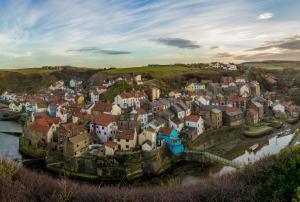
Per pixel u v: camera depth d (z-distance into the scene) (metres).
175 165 65.06
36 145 71.31
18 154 72.38
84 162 58.06
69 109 105.62
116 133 68.19
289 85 178.12
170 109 92.69
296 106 132.12
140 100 112.38
